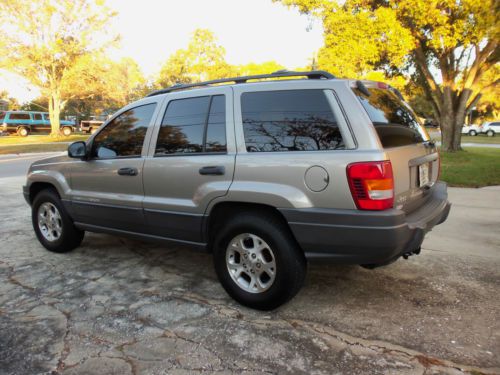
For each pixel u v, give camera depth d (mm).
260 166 3152
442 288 3658
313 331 2994
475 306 3312
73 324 3148
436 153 3896
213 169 3375
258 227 3176
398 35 12578
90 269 4293
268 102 3260
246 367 2584
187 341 2891
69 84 32375
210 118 3523
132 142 4051
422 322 3084
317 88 3100
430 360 2617
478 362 2588
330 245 2943
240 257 3367
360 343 2824
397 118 3449
